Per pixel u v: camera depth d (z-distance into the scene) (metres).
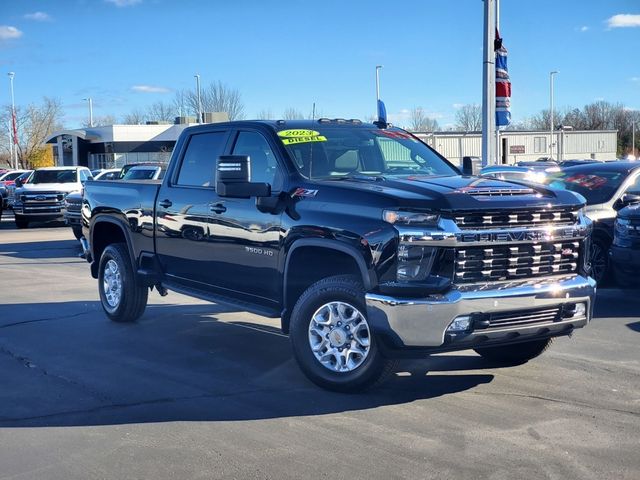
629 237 8.84
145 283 7.93
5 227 26.08
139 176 22.16
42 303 9.81
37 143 74.56
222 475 4.23
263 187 6.05
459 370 6.32
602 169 10.81
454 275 5.09
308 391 5.76
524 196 5.44
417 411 5.27
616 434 4.81
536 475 4.18
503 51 15.13
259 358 6.84
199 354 7.00
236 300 6.70
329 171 6.27
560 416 5.15
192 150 7.33
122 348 7.29
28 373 6.40
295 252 5.85
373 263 5.16
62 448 4.68
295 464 4.36
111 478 4.23
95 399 5.66
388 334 5.10
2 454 4.60
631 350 6.96
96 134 57.97
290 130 6.50
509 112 15.26
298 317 5.72
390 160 6.78
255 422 5.09
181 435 4.87
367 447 4.60
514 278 5.32
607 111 88.12
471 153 51.09
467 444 4.64
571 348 7.05
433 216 5.04
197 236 6.97
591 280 5.70
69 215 17.30
